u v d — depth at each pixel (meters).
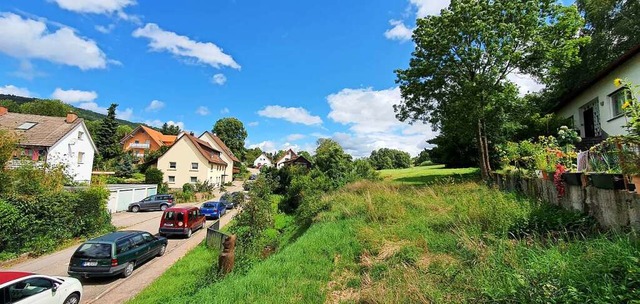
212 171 51.44
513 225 6.18
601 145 5.06
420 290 4.60
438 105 18.16
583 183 5.62
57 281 7.80
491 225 6.59
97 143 51.28
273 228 17.92
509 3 14.95
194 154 47.56
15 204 13.56
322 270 6.65
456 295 4.23
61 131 27.84
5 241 12.98
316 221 13.00
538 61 15.21
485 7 15.29
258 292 5.82
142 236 12.72
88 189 17.69
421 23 17.44
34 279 7.19
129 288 10.09
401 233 7.83
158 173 40.69
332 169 27.88
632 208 4.28
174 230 17.88
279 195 33.34
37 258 13.35
